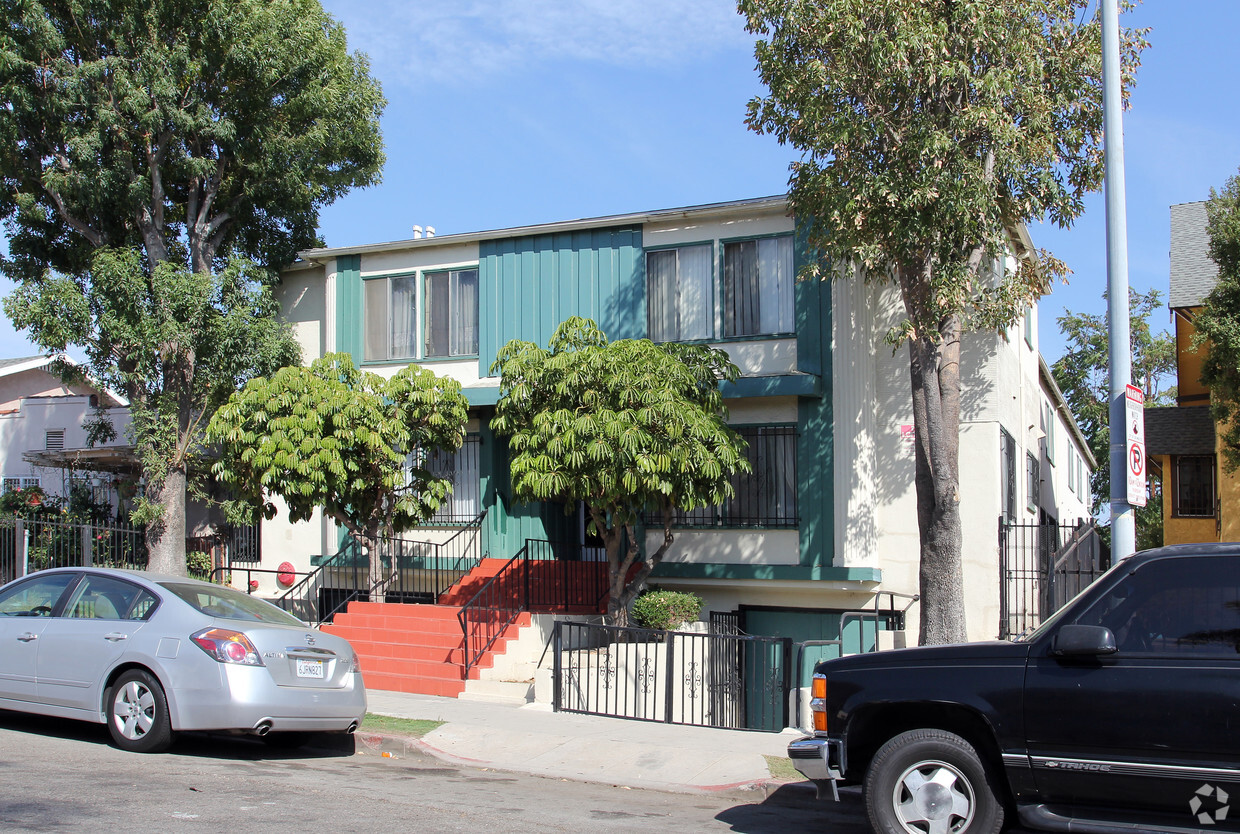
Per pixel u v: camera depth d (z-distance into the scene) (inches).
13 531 735.1
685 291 655.1
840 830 302.0
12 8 675.4
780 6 508.7
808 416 615.5
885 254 506.6
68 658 371.2
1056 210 506.9
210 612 372.8
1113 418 344.8
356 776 351.9
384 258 744.3
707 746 405.1
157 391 732.0
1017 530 629.0
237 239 802.8
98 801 285.0
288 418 578.6
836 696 272.4
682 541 640.4
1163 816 235.1
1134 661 240.5
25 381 1081.4
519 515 690.8
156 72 682.8
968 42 487.5
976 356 591.5
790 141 538.9
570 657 504.4
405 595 700.7
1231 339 591.5
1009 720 248.7
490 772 376.8
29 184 738.8
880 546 604.7
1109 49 358.0
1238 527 808.3
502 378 577.6
